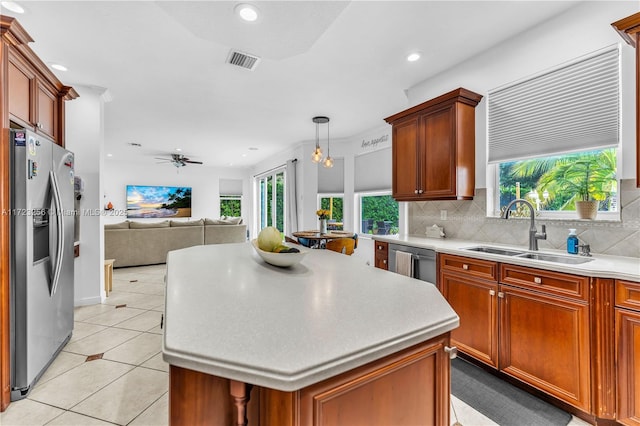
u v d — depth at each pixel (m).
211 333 0.67
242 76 3.07
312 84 3.28
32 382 1.87
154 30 2.27
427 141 2.89
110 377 2.02
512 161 2.50
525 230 2.44
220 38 2.21
